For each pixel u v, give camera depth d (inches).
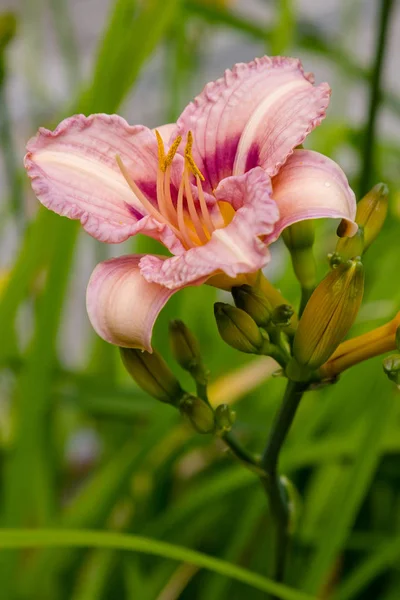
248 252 23.7
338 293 24.7
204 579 35.4
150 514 35.4
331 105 50.0
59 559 32.2
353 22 49.1
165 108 44.6
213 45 66.4
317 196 24.2
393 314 32.8
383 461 34.6
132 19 32.5
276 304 26.1
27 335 44.9
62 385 33.4
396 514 36.1
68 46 47.3
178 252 25.1
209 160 26.0
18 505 31.7
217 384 34.2
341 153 54.1
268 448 26.5
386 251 38.5
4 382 41.2
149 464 34.8
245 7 62.9
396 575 34.3
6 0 69.7
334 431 35.4
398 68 78.2
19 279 30.6
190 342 26.4
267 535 34.6
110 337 24.6
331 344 25.1
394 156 49.3
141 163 26.0
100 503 32.1
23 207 39.0
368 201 26.1
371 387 33.7
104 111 30.0
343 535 29.8
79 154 25.7
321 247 42.4
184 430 34.7
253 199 24.2
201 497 32.0
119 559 34.1
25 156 25.3
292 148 24.7
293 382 25.8
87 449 52.9
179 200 25.4
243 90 25.9
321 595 34.8
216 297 41.4
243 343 25.6
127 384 39.0
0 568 31.4
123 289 24.7
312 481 36.8
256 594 34.2
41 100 53.7
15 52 53.7
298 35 39.4
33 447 31.5
